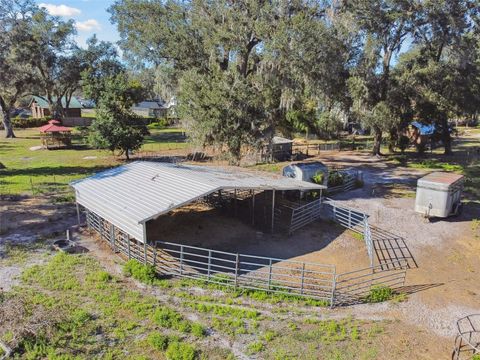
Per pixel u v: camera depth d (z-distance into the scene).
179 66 27.27
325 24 19.98
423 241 16.30
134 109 79.56
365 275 12.06
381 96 31.03
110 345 9.11
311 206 18.66
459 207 19.53
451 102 31.48
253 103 20.78
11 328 9.20
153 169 17.02
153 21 26.03
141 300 11.02
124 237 14.26
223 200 20.80
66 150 38.62
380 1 27.42
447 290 12.30
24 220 17.28
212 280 12.22
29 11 42.31
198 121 21.25
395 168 31.28
